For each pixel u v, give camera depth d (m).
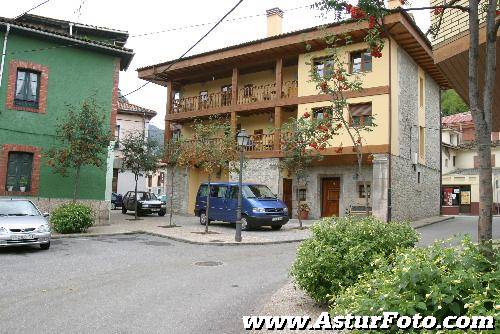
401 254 3.39
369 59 19.81
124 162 21.59
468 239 3.45
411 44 20.33
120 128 33.47
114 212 27.98
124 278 8.06
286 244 13.13
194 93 27.88
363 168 20.48
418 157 22.50
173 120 26.86
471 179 34.62
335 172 21.19
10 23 15.74
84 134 15.49
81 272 8.62
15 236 10.88
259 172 22.42
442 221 22.12
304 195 22.20
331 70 11.24
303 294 6.61
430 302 2.76
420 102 23.39
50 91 16.94
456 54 9.34
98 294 6.80
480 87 10.62
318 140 11.80
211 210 17.95
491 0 4.48
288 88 22.73
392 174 18.83
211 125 16.42
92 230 15.92
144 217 23.47
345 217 6.45
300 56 21.78
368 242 5.66
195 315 5.68
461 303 2.73
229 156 15.89
